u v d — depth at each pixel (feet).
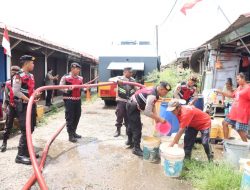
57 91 54.65
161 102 22.04
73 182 14.24
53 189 13.46
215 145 21.07
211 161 16.21
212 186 13.05
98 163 16.98
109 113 38.11
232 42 28.84
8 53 23.13
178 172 14.78
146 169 16.03
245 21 19.60
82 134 24.68
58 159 17.65
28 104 16.02
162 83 16.26
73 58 61.00
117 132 23.95
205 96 30.81
